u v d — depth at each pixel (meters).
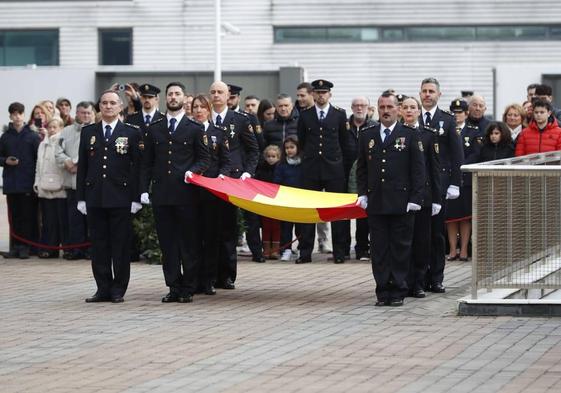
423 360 13.24
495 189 16.23
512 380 12.16
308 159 22.47
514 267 16.28
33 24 54.31
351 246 26.39
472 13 52.34
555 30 52.19
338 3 52.81
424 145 18.02
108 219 18.17
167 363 13.21
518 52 51.84
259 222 23.28
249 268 22.27
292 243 23.88
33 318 16.48
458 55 51.91
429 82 19.44
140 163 18.20
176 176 18.00
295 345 14.23
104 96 18.17
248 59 53.34
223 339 14.68
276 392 11.74
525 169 16.14
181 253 18.11
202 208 18.75
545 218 16.25
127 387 12.02
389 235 17.55
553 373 12.48
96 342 14.55
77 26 54.16
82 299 18.38
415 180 17.41
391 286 17.47
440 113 19.48
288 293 18.91
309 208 18.47
